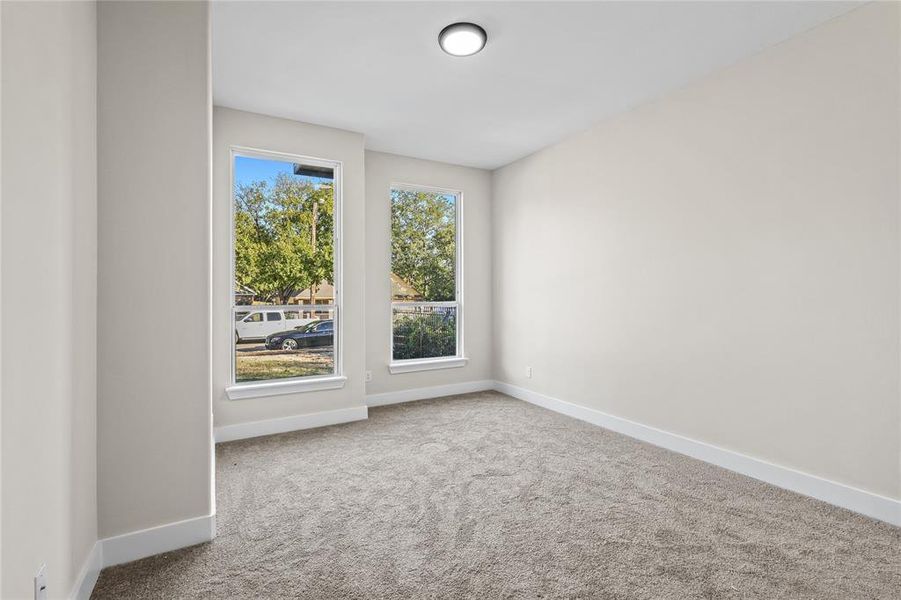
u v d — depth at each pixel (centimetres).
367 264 446
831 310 236
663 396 326
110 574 174
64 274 142
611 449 319
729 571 177
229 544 196
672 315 319
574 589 166
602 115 360
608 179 370
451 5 220
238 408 348
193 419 196
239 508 230
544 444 330
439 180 485
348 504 235
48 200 129
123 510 182
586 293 392
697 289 302
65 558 143
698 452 300
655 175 330
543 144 429
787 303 254
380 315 453
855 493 226
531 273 458
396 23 235
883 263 217
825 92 236
